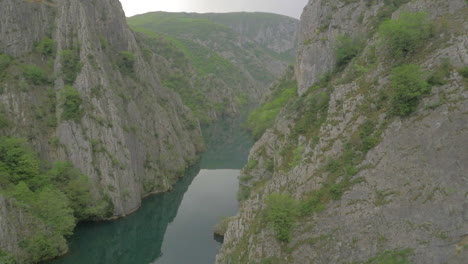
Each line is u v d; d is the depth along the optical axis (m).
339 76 54.84
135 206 64.50
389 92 38.50
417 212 31.11
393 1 55.44
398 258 30.02
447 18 39.00
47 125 59.62
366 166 36.03
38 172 53.06
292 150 51.56
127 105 73.56
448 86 34.06
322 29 66.25
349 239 33.53
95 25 76.62
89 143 59.84
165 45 178.25
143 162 73.69
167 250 54.91
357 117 39.88
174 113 101.31
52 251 46.34
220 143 132.88
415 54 39.16
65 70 63.31
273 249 36.72
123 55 80.81
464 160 30.56
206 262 51.06
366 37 54.62
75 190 55.44
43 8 67.81
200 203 74.31
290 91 89.25
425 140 33.38
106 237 57.84
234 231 43.16
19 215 44.72
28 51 63.41
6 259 40.12
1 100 56.00
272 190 42.69
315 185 38.81
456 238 28.45
